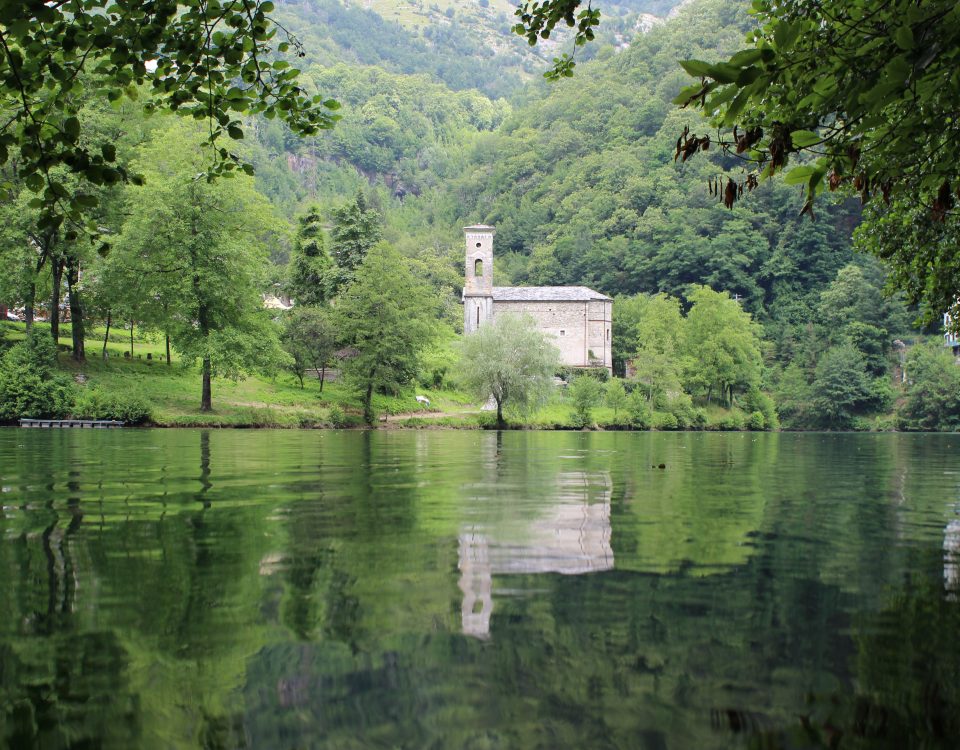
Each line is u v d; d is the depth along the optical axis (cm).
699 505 1027
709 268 13050
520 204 18388
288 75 763
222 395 4800
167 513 904
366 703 342
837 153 628
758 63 483
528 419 6153
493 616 471
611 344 9831
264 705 338
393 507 970
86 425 3759
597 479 1426
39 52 670
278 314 5922
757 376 8831
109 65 739
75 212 655
